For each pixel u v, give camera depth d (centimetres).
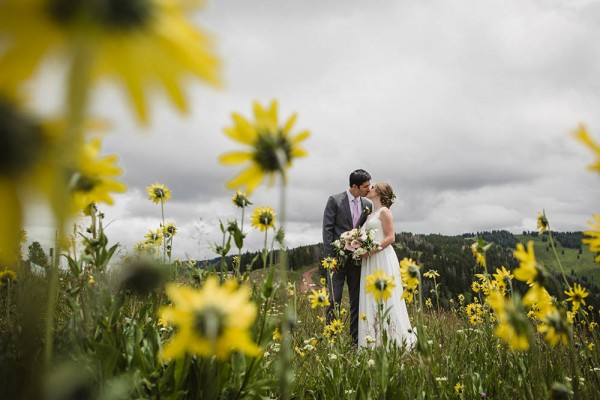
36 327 139
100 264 181
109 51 45
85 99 38
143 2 45
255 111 112
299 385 279
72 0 39
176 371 170
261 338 192
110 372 149
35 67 38
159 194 351
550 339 189
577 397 208
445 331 486
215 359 183
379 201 670
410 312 635
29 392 103
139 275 134
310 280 683
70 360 155
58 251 106
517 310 154
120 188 92
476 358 345
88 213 180
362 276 609
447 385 268
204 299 104
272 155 109
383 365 200
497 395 258
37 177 48
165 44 47
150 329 202
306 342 379
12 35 38
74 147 38
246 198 248
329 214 724
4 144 45
